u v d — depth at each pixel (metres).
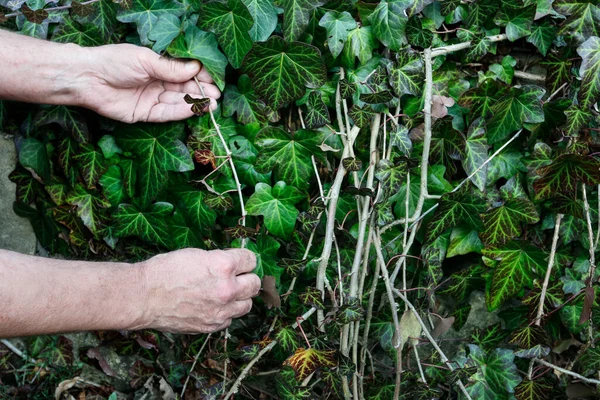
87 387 1.82
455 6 1.40
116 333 1.76
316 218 1.41
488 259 1.52
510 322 1.61
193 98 1.32
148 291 1.20
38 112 1.47
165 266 1.22
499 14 1.43
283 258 1.44
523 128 1.47
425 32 1.39
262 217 1.52
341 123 1.42
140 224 1.55
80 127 1.48
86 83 1.33
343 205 1.50
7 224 1.70
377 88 1.41
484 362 1.55
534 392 1.50
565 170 1.38
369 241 1.44
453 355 1.68
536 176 1.47
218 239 1.57
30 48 1.29
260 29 1.33
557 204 1.45
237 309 1.31
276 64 1.34
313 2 1.32
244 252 1.32
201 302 1.24
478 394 1.55
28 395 1.78
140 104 1.38
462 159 1.46
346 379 1.43
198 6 1.37
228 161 1.45
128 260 1.66
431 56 1.39
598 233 1.44
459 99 1.44
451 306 1.65
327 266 1.54
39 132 1.56
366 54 1.41
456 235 1.53
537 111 1.41
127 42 1.47
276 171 1.44
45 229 1.69
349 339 1.46
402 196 1.50
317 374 1.54
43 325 1.10
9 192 1.67
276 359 1.63
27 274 1.08
